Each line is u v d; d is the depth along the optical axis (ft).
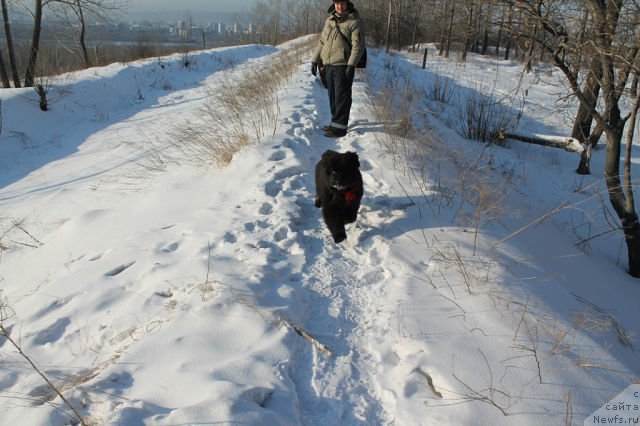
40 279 15.48
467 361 9.37
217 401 8.04
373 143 22.91
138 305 11.79
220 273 12.41
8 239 20.84
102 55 97.76
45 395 9.46
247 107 31.42
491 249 13.76
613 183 16.81
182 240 15.10
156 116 45.34
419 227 15.07
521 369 9.19
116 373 9.32
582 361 9.66
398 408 8.64
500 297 11.33
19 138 40.29
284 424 8.04
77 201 24.26
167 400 8.49
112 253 15.06
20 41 68.39
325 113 30.37
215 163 22.90
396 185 18.20
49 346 11.43
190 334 10.16
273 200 17.17
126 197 22.44
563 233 19.01
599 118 16.38
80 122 46.62
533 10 14.55
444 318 10.69
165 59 77.20
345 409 8.70
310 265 13.38
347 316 11.25
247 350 9.71
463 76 70.69
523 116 43.83
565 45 14.80
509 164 28.50
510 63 89.35
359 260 13.80
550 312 11.21
